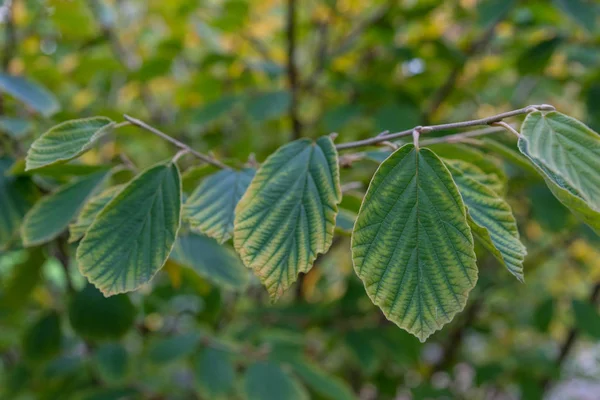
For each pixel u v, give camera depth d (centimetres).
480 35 106
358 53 119
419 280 46
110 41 116
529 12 102
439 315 46
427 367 146
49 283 110
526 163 54
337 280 153
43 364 89
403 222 46
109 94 127
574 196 46
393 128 91
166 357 85
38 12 104
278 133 125
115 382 90
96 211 56
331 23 109
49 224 58
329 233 48
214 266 63
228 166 56
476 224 46
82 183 60
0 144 70
